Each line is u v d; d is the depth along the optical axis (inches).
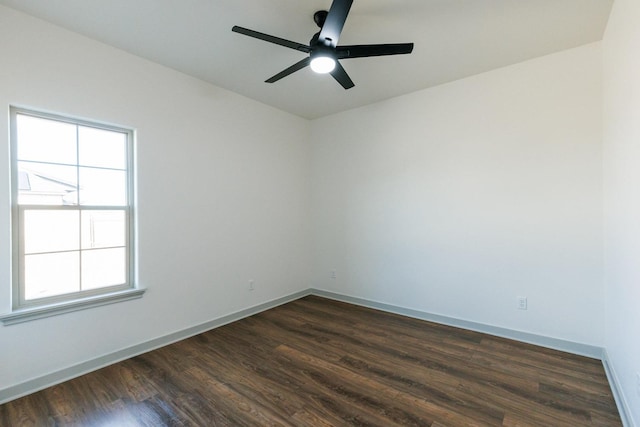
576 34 99.9
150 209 115.4
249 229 152.8
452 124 135.1
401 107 150.4
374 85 138.3
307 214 187.6
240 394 87.7
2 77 84.1
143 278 113.5
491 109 125.2
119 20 91.0
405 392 88.4
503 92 122.3
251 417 78.2
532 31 97.9
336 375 97.5
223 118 140.3
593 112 105.5
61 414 79.2
